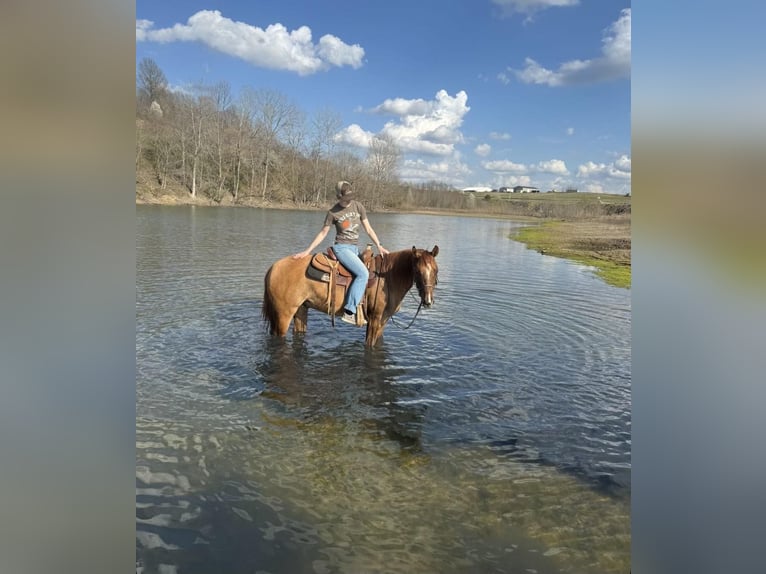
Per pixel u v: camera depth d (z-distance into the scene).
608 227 38.50
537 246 21.97
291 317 6.50
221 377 5.33
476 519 3.19
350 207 6.30
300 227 26.45
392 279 6.30
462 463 3.88
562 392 5.32
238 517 3.09
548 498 3.45
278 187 57.12
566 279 12.60
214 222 27.06
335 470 3.69
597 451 4.14
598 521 3.21
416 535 3.01
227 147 55.31
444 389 5.29
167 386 5.04
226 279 10.48
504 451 4.09
